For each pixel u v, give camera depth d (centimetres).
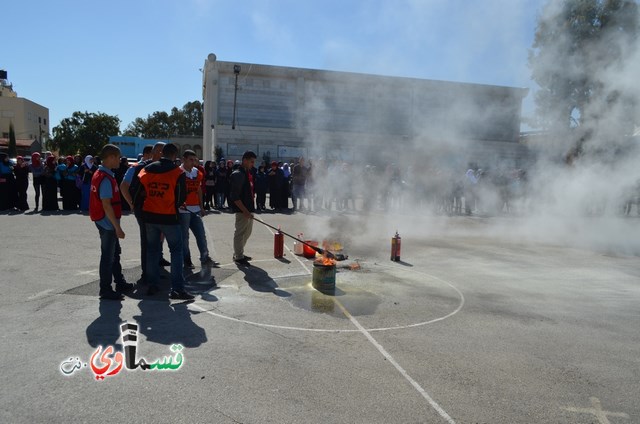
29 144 5375
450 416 290
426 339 420
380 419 283
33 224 1021
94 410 282
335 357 373
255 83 2459
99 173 486
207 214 1322
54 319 435
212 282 595
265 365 353
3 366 337
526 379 346
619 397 324
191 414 281
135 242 855
